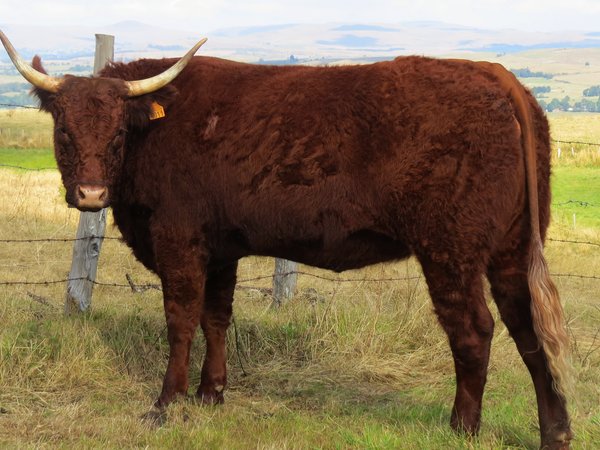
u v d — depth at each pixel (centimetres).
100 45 759
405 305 780
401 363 687
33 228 1333
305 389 625
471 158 469
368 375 662
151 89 527
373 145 487
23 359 607
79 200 514
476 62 501
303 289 965
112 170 532
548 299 446
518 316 477
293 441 487
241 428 518
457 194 470
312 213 505
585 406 577
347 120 496
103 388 600
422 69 493
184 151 536
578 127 4612
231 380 643
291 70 536
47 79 533
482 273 475
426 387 638
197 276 551
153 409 547
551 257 1275
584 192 2325
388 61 512
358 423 531
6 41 531
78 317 714
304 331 734
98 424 518
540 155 486
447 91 479
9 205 1529
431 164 474
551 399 464
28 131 3972
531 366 472
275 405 578
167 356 662
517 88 478
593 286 1106
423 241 480
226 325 593
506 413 550
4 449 459
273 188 512
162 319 725
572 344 734
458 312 477
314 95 509
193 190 537
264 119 517
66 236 1279
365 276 1021
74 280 759
